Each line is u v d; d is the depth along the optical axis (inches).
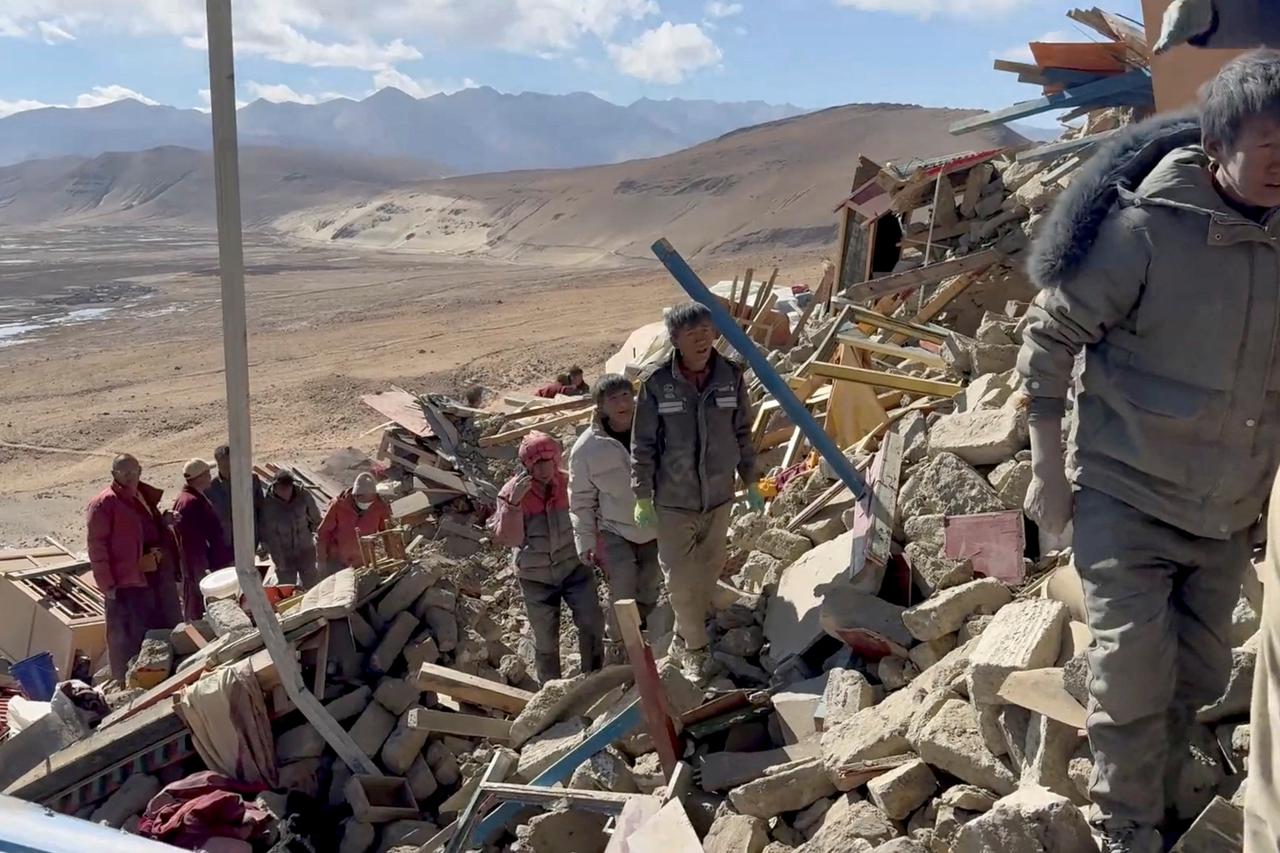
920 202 514.3
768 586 258.8
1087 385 115.0
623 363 633.0
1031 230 433.4
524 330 1375.5
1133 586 111.5
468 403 566.9
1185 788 122.3
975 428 242.2
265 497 420.2
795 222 3184.1
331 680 272.1
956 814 141.6
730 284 654.5
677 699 215.5
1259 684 79.8
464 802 231.6
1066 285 111.0
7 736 292.5
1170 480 109.5
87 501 762.2
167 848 129.0
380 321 1595.7
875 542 224.1
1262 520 116.3
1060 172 456.8
